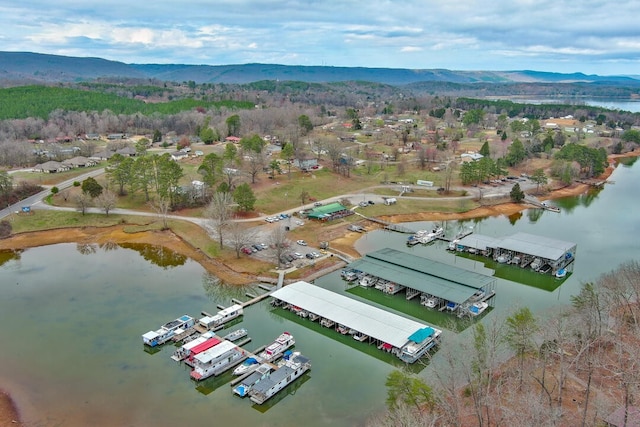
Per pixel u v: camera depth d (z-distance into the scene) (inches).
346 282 4256.9
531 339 2864.2
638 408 2273.6
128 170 6220.5
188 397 2711.6
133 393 2726.4
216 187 6368.1
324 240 5182.1
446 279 3964.1
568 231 5634.8
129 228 5438.0
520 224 5935.0
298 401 2689.5
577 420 2273.6
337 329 3447.3
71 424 2461.9
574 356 2773.1
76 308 3708.2
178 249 4982.8
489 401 2219.5
